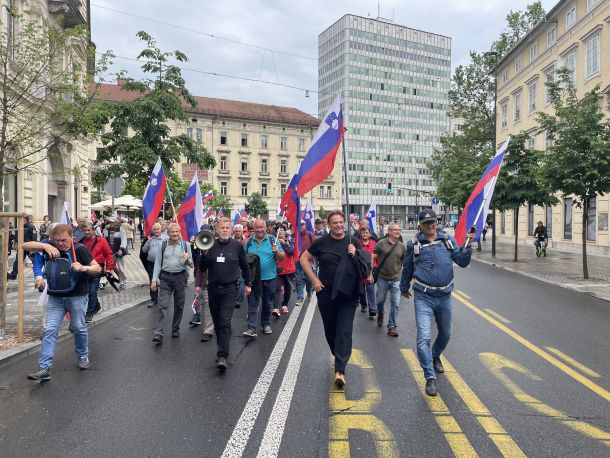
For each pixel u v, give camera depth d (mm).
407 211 120312
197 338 8117
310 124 78500
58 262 6059
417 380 5820
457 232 6496
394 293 8250
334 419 4656
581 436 4316
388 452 4008
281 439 4238
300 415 4754
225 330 6445
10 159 8734
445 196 42156
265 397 5246
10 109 8906
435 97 122375
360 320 9562
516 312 10367
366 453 3994
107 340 7953
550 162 15789
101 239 9430
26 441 4246
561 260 23562
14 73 8969
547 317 9820
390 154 117625
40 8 19625
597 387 5590
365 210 115000
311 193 81188
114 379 5906
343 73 112938
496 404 5059
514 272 18766
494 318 9664
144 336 8242
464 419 4672
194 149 17359
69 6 21453
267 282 8383
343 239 5855
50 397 5301
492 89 47969
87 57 10109
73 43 9680
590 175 14914
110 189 15672
